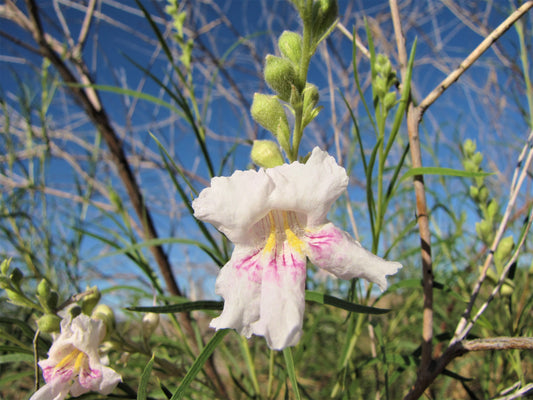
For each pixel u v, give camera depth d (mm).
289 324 56
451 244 126
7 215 136
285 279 61
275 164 71
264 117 70
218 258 104
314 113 67
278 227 69
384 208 88
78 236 157
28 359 85
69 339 74
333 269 62
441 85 83
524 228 78
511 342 67
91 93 160
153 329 94
